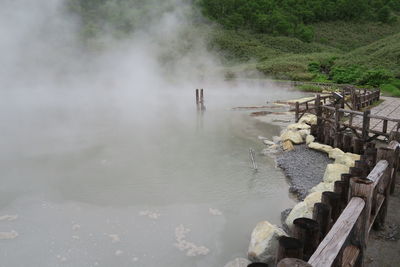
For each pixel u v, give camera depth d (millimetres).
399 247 3809
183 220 6137
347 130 10672
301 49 55750
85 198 7121
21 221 6051
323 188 6523
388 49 36906
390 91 22625
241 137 12773
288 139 11031
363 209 2941
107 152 10773
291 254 2775
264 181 8047
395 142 5195
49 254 5027
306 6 80312
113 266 4766
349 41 63875
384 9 72812
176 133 13641
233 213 6426
